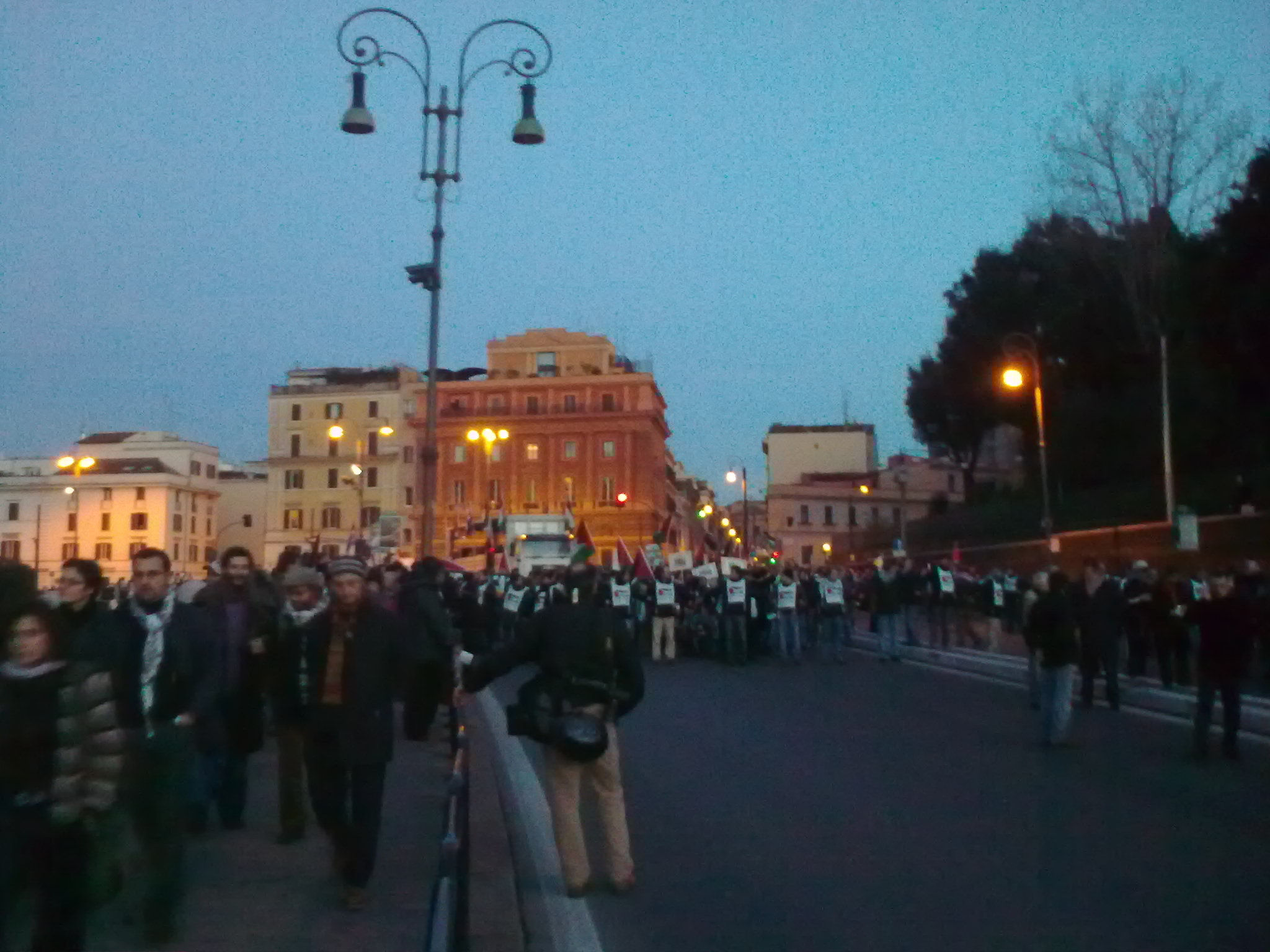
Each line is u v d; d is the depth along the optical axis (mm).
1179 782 12102
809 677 23516
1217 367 41375
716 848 9438
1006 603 31016
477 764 13703
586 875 8164
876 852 9195
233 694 9391
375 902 7691
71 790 5809
